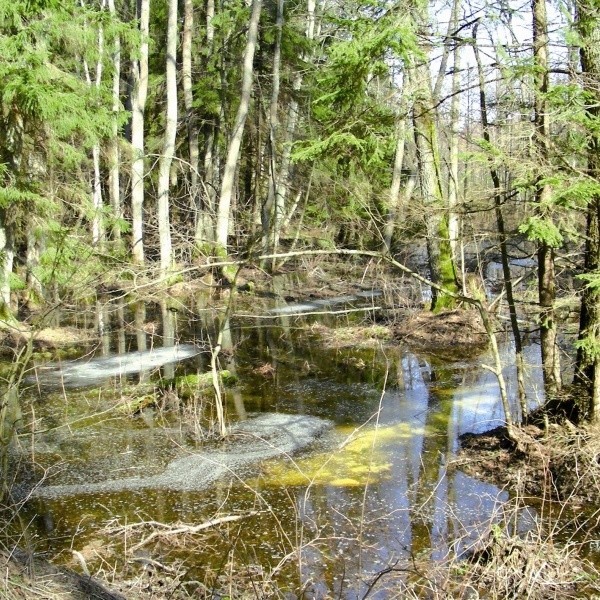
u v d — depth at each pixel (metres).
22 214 13.69
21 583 4.15
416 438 9.12
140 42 16.44
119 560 5.82
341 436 9.21
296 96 25.80
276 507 6.99
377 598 5.22
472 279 15.75
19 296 15.82
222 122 27.36
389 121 7.43
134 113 21.91
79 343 14.07
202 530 6.44
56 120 12.72
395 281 18.17
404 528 6.50
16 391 8.05
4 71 11.46
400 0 6.66
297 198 25.02
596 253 7.45
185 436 9.12
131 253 20.11
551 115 6.30
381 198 12.46
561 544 6.11
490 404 10.50
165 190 19.62
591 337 7.30
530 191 6.97
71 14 14.61
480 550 5.65
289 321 17.33
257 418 9.92
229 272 20.95
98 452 8.52
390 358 13.60
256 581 5.41
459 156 6.49
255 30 21.91
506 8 7.86
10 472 7.68
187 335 15.58
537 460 7.74
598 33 6.86
